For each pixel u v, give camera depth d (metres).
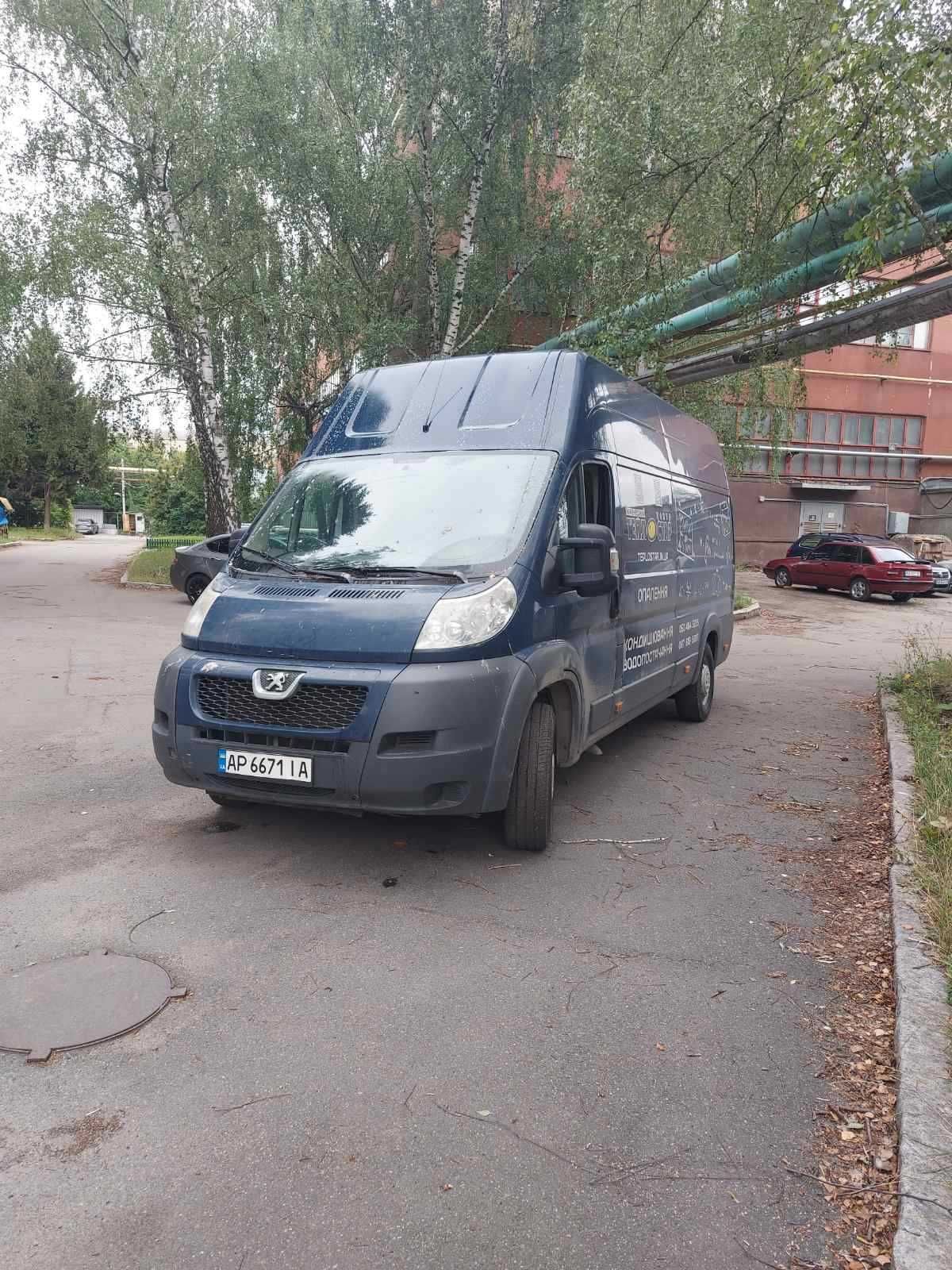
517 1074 2.90
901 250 10.48
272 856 4.73
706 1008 3.34
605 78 11.18
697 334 15.59
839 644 15.98
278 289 19.64
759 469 35.06
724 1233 2.25
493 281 20.27
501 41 18.16
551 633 4.91
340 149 18.64
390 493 5.20
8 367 21.77
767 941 3.92
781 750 7.57
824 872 4.76
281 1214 2.29
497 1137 2.60
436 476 5.22
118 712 8.17
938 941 3.62
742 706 9.69
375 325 18.73
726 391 20.31
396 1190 2.38
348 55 19.17
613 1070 2.94
